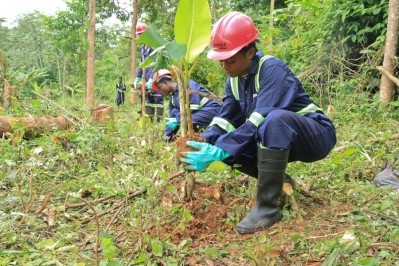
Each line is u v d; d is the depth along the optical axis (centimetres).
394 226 252
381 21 715
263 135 251
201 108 461
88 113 611
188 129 272
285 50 949
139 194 323
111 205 324
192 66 271
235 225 268
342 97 678
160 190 302
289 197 279
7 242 256
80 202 332
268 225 260
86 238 264
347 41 756
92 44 1027
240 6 1716
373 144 465
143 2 1872
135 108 1076
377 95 661
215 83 1345
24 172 395
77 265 216
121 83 1348
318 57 779
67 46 1762
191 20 260
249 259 226
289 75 263
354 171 364
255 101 271
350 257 221
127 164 431
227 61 262
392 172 347
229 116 289
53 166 423
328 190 321
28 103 749
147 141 477
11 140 483
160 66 262
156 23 1942
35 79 870
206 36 263
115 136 529
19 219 299
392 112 610
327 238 245
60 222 293
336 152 427
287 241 243
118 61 2528
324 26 779
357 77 706
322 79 771
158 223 260
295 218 268
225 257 234
